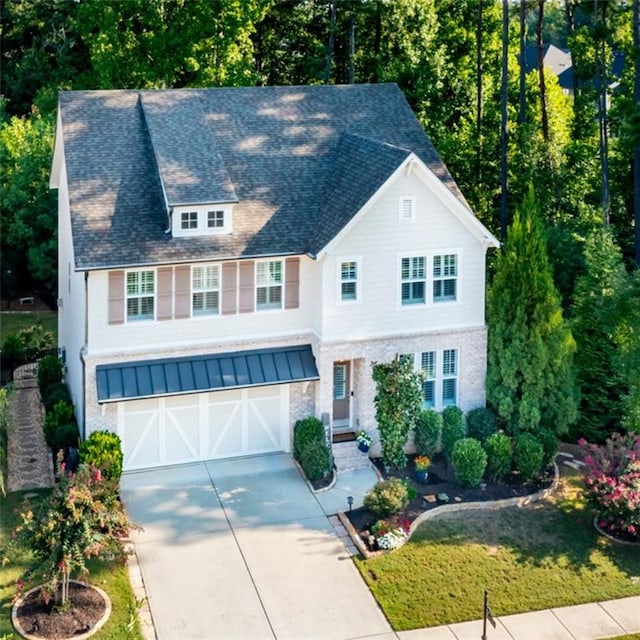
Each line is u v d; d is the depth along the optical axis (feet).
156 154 110.93
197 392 106.32
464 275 113.39
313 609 85.10
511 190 154.61
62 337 132.77
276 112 123.03
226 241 108.37
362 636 81.82
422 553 93.71
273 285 110.63
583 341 117.60
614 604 87.30
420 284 112.47
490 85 167.94
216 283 108.37
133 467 108.27
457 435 111.65
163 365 107.14
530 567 92.38
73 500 79.97
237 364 109.09
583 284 118.93
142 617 83.25
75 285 113.09
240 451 111.86
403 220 109.29
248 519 98.73
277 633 81.82
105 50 159.84
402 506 98.12
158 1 156.66
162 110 117.39
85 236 104.73
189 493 103.55
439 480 107.55
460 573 90.84
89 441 101.96
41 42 220.64
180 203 105.81
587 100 171.53
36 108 185.37
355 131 123.65
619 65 209.26
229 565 90.99
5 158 163.53
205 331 108.88
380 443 111.86
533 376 111.24
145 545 93.81
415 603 86.22
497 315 114.21
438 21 171.32
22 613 81.97
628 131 136.36
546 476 108.99
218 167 111.55
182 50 160.56
